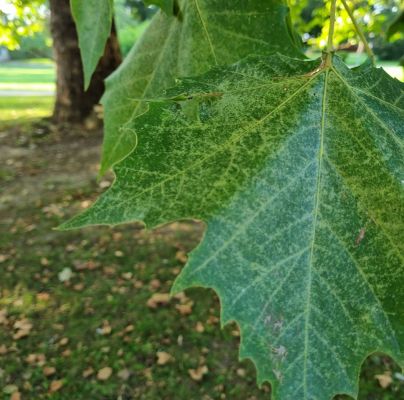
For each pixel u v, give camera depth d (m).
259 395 0.74
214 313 0.90
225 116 0.16
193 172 0.16
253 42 0.22
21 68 7.04
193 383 0.76
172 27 0.26
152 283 0.99
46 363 0.79
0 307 0.92
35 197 1.38
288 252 0.16
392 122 0.17
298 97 0.17
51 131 2.03
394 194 0.16
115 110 0.29
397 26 0.39
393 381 0.74
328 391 0.15
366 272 0.15
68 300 0.94
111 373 0.78
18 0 1.69
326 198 0.16
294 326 0.15
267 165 0.16
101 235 1.16
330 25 0.18
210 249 0.15
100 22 0.22
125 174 0.16
